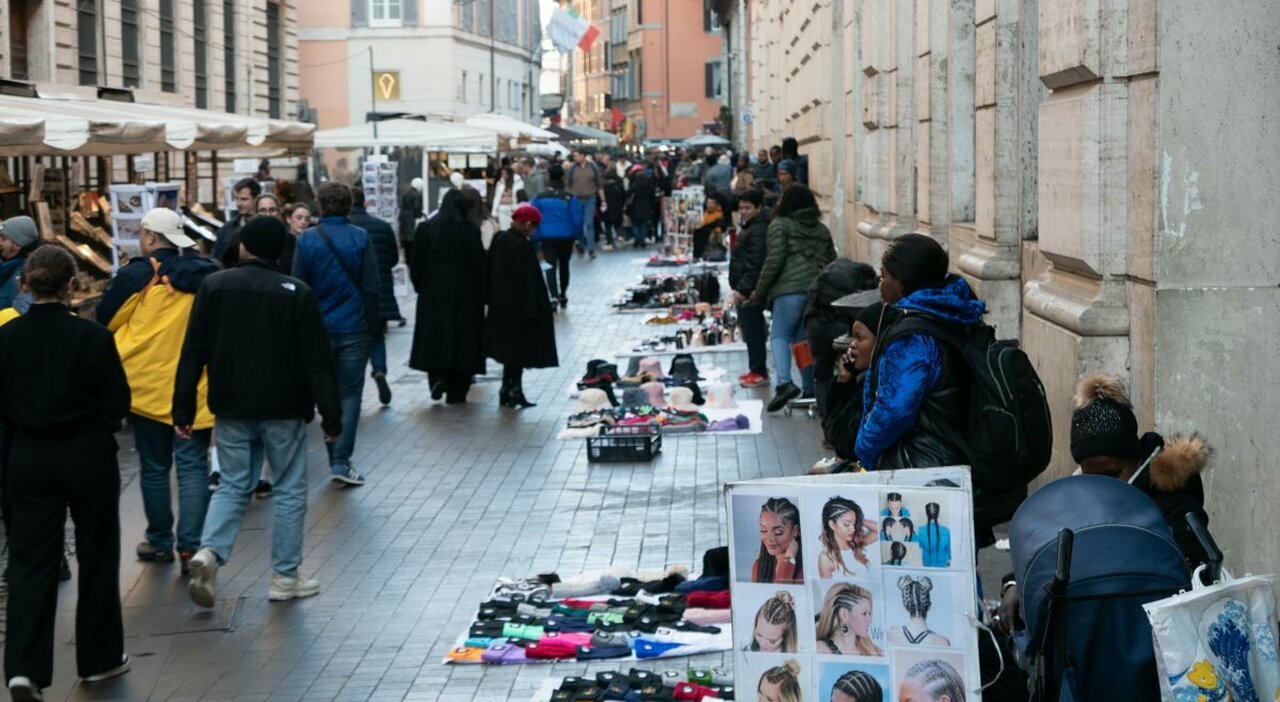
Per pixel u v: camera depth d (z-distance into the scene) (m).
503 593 8.44
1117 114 7.75
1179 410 7.29
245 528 10.38
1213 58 7.19
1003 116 10.38
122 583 9.12
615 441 12.25
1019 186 10.35
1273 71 7.14
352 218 15.45
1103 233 7.82
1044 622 4.48
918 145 14.01
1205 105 7.22
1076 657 4.41
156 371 9.31
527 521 10.33
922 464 6.12
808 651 4.97
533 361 14.93
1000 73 10.34
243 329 8.41
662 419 13.49
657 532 9.91
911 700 4.92
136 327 9.31
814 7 26.94
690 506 10.62
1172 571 4.45
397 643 7.86
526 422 14.28
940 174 13.35
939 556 4.90
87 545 7.36
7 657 6.98
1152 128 7.37
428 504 10.93
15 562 7.08
